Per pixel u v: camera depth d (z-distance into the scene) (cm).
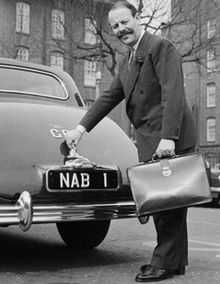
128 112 404
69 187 408
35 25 3462
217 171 1342
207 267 451
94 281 392
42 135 425
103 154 448
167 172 359
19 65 516
